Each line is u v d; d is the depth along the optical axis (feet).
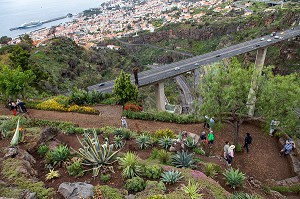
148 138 53.16
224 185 38.50
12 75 77.05
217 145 64.08
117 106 85.87
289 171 56.39
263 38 208.33
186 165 40.81
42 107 80.07
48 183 31.71
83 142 49.80
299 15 281.74
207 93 61.05
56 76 189.16
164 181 32.35
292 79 57.62
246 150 63.05
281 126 58.70
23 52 117.50
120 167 34.58
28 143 41.04
